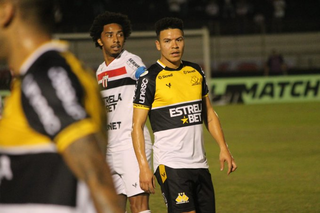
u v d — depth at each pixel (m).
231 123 50.03
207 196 14.65
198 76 14.71
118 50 17.20
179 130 14.33
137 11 90.88
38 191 5.57
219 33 87.56
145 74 14.49
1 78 53.56
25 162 5.59
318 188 24.64
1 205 5.66
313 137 40.25
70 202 5.57
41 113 5.32
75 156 5.26
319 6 93.25
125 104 16.95
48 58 5.57
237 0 93.69
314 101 66.75
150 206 22.33
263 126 47.19
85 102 5.49
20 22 5.63
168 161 14.20
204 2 93.50
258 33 87.56
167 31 14.38
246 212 20.88
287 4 93.94
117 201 5.35
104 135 5.78
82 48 77.88
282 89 68.06
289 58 85.94
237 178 27.30
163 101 14.33
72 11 90.19
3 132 5.61
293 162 31.03
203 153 14.62
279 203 22.12
